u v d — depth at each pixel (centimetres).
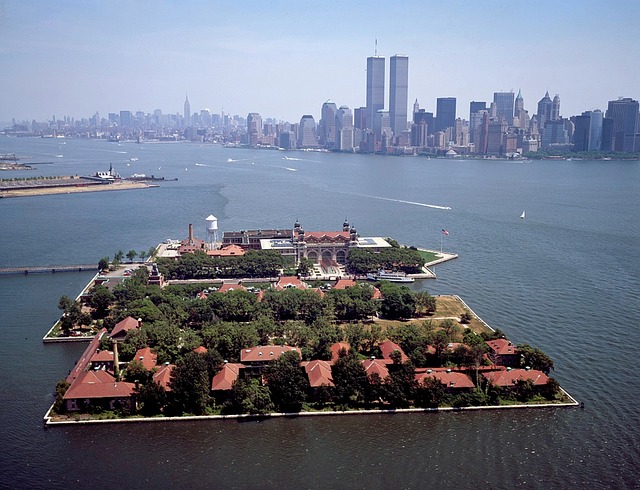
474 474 19425
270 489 18675
